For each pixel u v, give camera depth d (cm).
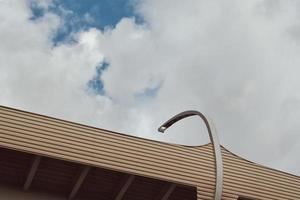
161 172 1264
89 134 1236
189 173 1287
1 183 1358
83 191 1419
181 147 1320
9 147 1152
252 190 1338
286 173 1411
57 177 1366
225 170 1330
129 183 1329
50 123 1212
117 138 1259
